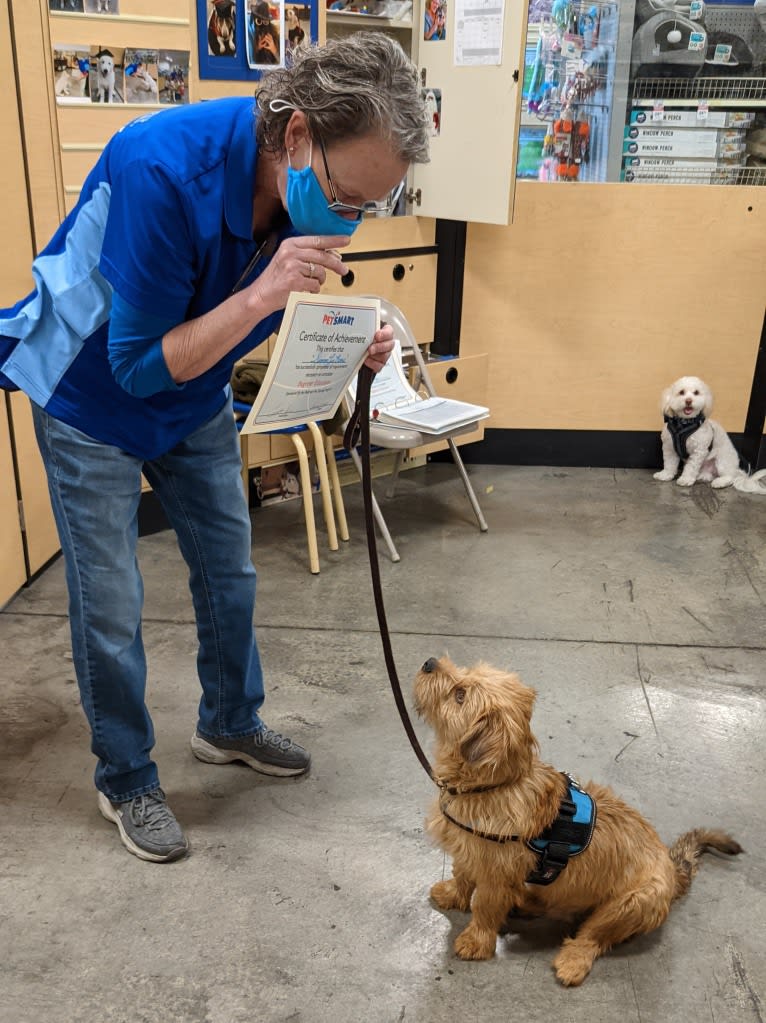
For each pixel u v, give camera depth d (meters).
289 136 1.36
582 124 4.08
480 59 3.48
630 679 2.71
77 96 2.97
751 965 1.78
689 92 4.06
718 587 3.32
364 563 3.44
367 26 3.78
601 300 4.24
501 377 4.38
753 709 2.58
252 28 3.29
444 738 1.67
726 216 4.10
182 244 1.43
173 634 2.89
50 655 2.75
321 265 1.47
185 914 1.85
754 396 4.41
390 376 3.63
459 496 4.12
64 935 1.79
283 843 2.05
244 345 1.75
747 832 2.11
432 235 4.06
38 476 3.17
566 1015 1.66
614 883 1.70
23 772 2.25
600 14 3.94
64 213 3.08
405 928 1.83
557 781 1.71
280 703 2.56
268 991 1.68
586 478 4.39
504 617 3.06
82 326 1.59
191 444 1.90
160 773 2.27
